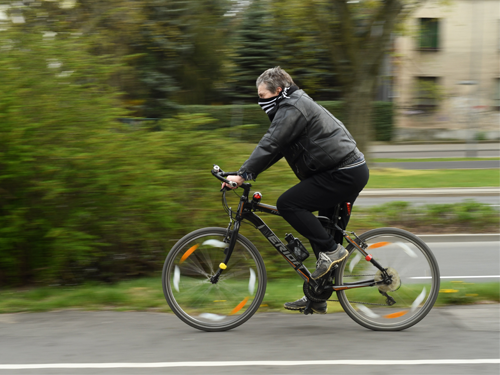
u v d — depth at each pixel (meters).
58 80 5.00
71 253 4.86
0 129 4.65
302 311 4.05
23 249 5.01
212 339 3.70
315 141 3.60
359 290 3.96
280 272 4.94
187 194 5.20
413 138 25.89
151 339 3.70
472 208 8.11
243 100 22.38
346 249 3.94
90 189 4.89
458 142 25.42
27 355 3.42
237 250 3.96
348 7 13.55
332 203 3.73
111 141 4.96
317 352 3.46
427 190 11.51
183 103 21.08
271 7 14.04
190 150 5.31
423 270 3.95
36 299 4.53
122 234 5.03
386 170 14.51
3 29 5.12
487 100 25.98
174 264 3.92
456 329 3.86
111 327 3.93
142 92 18.88
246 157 5.46
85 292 4.60
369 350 3.49
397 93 25.94
